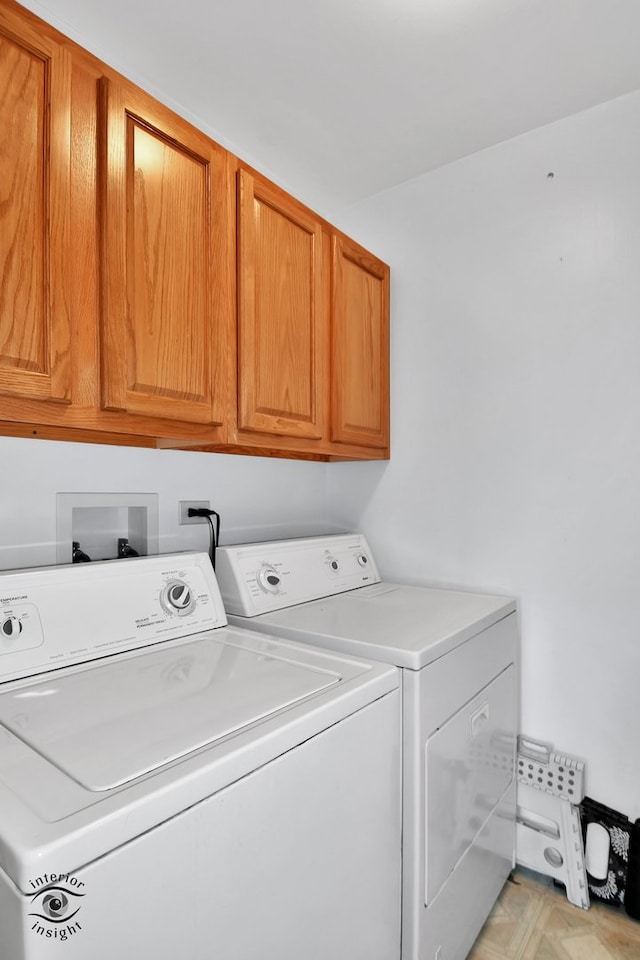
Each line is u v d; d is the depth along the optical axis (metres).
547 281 1.73
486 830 1.47
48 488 1.31
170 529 1.61
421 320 2.01
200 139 1.26
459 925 1.31
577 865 1.59
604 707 1.62
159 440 1.46
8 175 0.91
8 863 0.53
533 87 1.54
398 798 1.11
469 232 1.89
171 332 1.19
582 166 1.66
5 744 0.75
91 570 1.18
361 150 1.85
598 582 1.63
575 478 1.67
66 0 1.26
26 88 0.94
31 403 0.95
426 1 1.25
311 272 1.64
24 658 1.01
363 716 0.99
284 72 1.49
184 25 1.33
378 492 2.13
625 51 1.40
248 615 1.47
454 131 1.75
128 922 0.59
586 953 1.41
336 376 1.72
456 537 1.92
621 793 1.59
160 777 0.66
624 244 1.59
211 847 0.69
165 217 1.18
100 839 0.57
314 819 0.87
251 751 0.75
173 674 1.04
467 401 1.90
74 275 1.00
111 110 1.07
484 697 1.45
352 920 0.97
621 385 1.60
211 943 0.69
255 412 1.40
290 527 2.09
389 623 1.38
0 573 1.07
